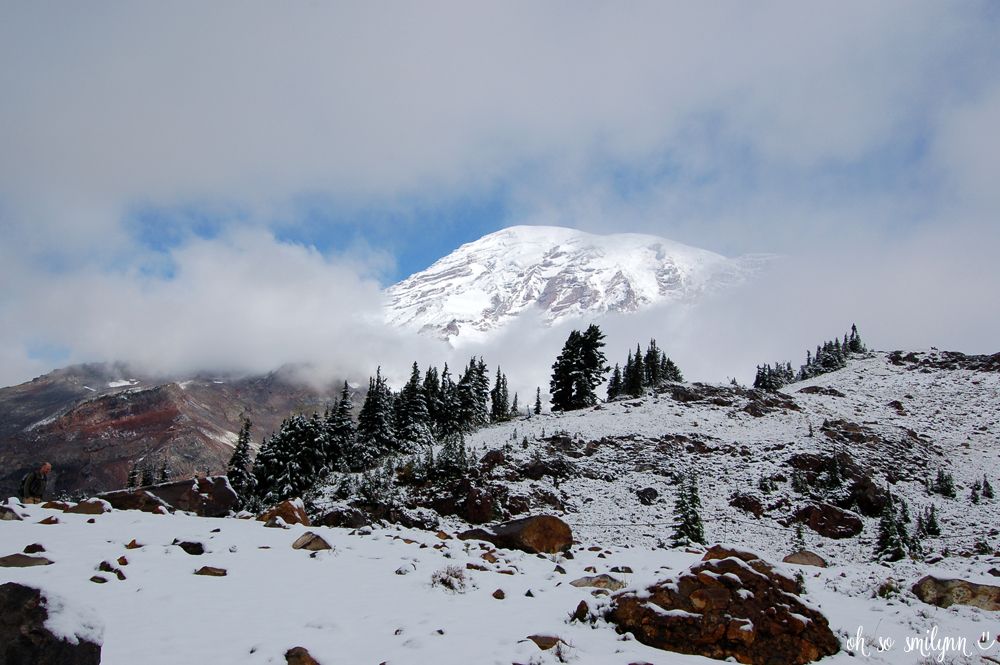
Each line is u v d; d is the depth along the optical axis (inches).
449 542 615.8
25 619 203.5
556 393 3489.2
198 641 287.6
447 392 3253.0
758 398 2962.6
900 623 438.6
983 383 3651.6
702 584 353.7
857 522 1678.2
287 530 606.9
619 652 319.6
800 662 338.0
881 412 3142.2
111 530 524.1
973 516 1756.9
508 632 335.6
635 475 1999.3
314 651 280.2
